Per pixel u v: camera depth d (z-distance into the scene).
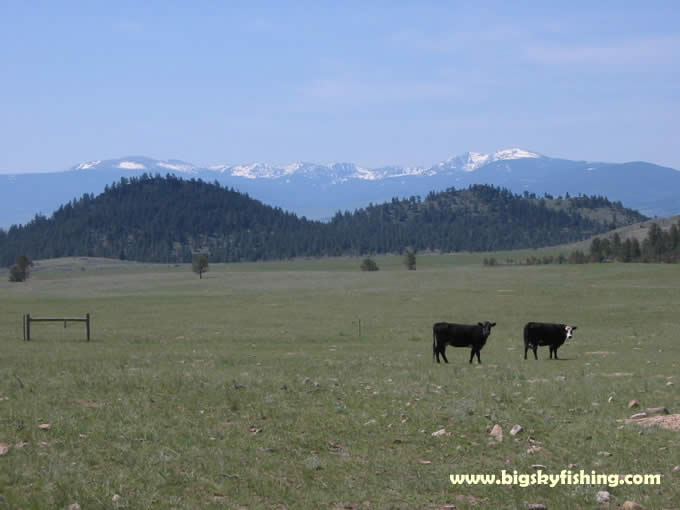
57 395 18.84
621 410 18.44
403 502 11.77
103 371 24.66
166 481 12.04
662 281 112.62
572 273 133.88
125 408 17.08
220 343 44.31
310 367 28.28
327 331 54.94
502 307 77.75
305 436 15.23
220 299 98.00
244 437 15.00
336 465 13.44
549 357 35.81
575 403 19.36
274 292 112.12
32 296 115.88
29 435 14.43
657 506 11.75
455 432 15.84
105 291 136.25
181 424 15.80
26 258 198.75
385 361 31.94
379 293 100.88
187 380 21.44
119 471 12.48
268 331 54.69
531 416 17.39
